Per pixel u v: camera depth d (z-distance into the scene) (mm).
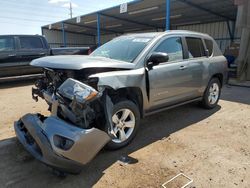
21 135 2949
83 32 32250
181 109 5426
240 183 2629
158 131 4109
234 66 11531
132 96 3516
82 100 2570
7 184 2576
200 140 3742
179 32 4406
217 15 18219
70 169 2479
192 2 14320
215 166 2969
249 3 9656
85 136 2559
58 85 3178
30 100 6238
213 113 5176
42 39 9117
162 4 14945
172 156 3215
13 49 8375
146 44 3787
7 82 9406
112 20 21578
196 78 4625
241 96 7062
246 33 9891
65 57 3473
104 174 2777
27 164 2977
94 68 2975
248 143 3650
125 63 3363
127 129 3514
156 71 3699
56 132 2525
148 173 2803
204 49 4996
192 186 2564
